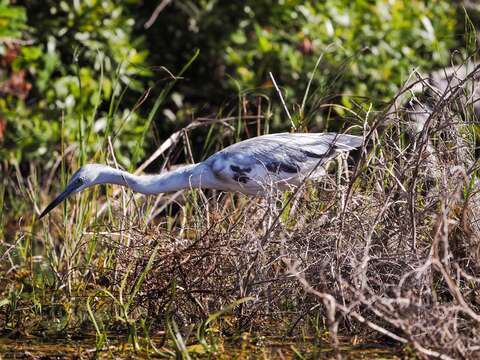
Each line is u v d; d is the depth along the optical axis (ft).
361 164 37.81
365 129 37.52
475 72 35.60
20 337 36.01
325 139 42.19
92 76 65.21
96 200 46.16
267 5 69.36
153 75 70.03
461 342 30.53
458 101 43.27
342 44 65.46
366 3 67.56
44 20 65.67
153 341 34.81
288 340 34.63
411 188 34.78
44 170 62.69
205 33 70.33
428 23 65.87
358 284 34.06
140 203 48.21
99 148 47.21
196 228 39.63
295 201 39.75
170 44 72.74
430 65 64.85
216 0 70.69
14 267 45.29
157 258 38.06
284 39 67.46
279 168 41.81
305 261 35.40
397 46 65.77
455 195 33.17
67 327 37.42
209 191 52.85
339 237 34.68
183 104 69.87
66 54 67.15
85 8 65.36
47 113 62.54
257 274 36.37
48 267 46.80
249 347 33.76
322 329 35.55
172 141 47.37
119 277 39.34
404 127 42.29
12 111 61.67
